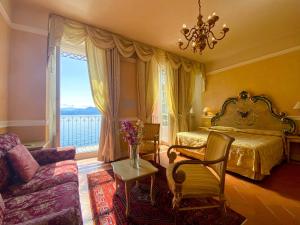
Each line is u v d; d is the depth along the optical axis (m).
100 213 1.83
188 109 5.23
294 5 2.69
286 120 3.79
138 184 2.48
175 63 4.81
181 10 2.83
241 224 1.66
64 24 3.05
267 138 3.35
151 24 3.29
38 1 2.62
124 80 3.98
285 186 2.46
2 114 2.33
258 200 2.09
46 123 2.88
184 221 1.70
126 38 3.85
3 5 2.27
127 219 1.74
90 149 4.07
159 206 1.95
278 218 1.75
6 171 1.58
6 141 1.75
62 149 2.32
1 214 1.05
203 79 5.60
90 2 2.65
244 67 4.64
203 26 2.15
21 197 1.41
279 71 3.99
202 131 4.46
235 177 2.77
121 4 2.69
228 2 2.61
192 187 1.55
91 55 3.39
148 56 4.17
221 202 1.63
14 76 2.63
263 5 2.69
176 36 3.77
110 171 2.99
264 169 2.52
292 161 3.62
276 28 3.43
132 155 2.13
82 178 2.69
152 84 4.31
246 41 4.03
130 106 4.06
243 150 2.68
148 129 3.66
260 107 4.22
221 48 4.45
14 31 2.64
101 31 3.45
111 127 3.54
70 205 1.29
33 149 2.34
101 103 3.48
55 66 3.09
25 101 2.70
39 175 1.77
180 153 3.96
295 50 3.75
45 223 0.82
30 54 2.76
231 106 4.81
